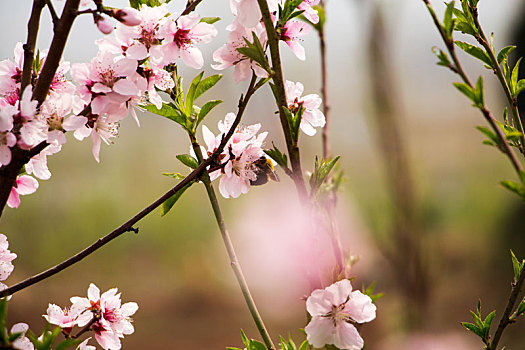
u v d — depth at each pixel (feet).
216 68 3.70
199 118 3.72
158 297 13.83
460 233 12.59
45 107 3.56
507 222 12.47
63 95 3.58
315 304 3.54
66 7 3.53
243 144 3.70
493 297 10.65
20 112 3.51
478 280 11.14
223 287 13.66
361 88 6.81
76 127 3.57
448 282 10.73
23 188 3.73
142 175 19.19
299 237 3.57
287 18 3.62
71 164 19.20
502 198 13.16
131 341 11.59
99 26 3.53
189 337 11.68
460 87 3.28
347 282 3.55
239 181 3.73
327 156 3.99
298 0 3.61
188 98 3.71
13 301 13.11
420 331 6.57
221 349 11.12
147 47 3.67
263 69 3.64
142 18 3.66
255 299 12.75
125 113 3.66
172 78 3.73
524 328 8.70
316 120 3.77
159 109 3.70
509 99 3.59
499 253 11.88
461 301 10.23
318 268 3.57
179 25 3.68
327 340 3.54
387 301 9.05
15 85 3.67
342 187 3.89
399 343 7.11
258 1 3.55
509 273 11.30
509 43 11.28
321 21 4.09
